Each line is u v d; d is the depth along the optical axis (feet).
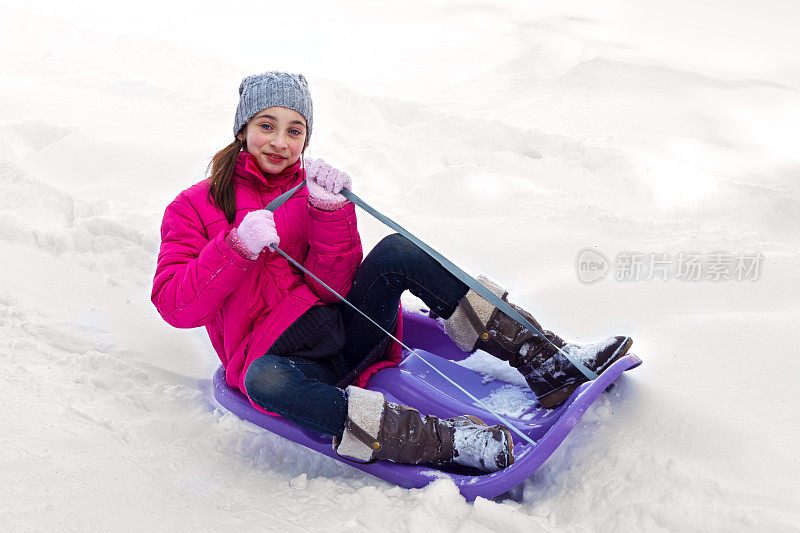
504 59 25.67
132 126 16.97
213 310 7.25
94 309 10.65
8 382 8.54
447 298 7.66
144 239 11.92
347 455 7.05
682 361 8.39
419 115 18.71
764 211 13.89
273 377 7.00
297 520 6.64
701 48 28.07
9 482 6.79
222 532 6.44
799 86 22.93
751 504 6.40
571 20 32.55
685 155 16.93
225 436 7.92
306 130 7.82
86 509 6.55
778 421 7.34
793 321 9.04
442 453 7.12
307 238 7.91
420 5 35.55
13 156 15.31
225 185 7.69
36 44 24.63
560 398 7.76
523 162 16.24
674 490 6.61
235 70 22.89
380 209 13.65
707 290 10.33
